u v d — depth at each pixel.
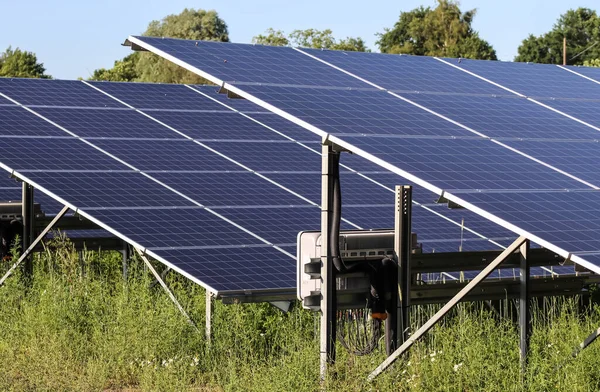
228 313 18.67
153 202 18.44
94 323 18.39
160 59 91.56
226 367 16.34
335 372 13.40
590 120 15.75
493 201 11.72
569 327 16.81
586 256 10.70
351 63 16.48
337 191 13.45
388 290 13.85
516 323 16.95
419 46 103.56
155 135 22.45
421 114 14.24
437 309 17.59
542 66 19.33
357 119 13.45
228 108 25.33
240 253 16.56
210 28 110.75
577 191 12.53
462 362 14.34
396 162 12.30
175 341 17.36
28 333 18.23
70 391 15.33
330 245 13.49
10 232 21.53
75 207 17.86
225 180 19.98
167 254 16.23
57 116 22.73
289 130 24.17
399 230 13.91
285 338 17.42
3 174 24.78
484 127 14.29
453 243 17.77
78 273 21.73
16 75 116.62
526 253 14.32
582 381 13.88
